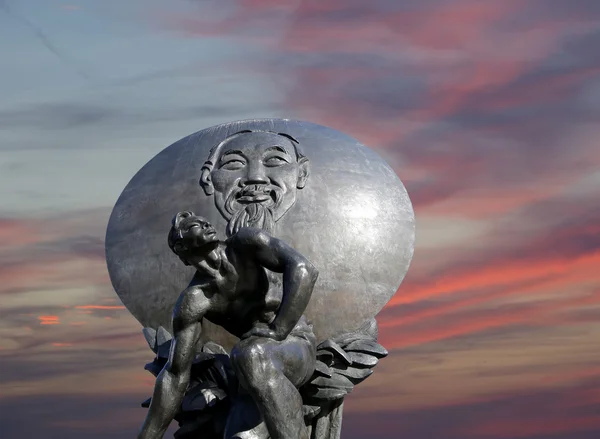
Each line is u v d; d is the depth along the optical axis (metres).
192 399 8.94
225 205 9.66
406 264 9.88
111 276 9.91
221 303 8.32
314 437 9.37
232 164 9.88
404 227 9.95
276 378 8.08
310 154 10.05
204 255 8.18
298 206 9.62
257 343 8.12
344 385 9.23
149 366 9.27
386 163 10.45
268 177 9.78
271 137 10.08
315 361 8.67
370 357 9.34
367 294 9.55
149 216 9.90
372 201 9.86
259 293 8.28
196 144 10.28
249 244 8.16
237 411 8.68
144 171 10.34
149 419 8.47
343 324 9.45
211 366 9.03
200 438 9.04
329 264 9.47
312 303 9.36
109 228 10.09
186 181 9.95
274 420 8.04
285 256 8.11
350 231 9.62
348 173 9.96
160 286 9.62
